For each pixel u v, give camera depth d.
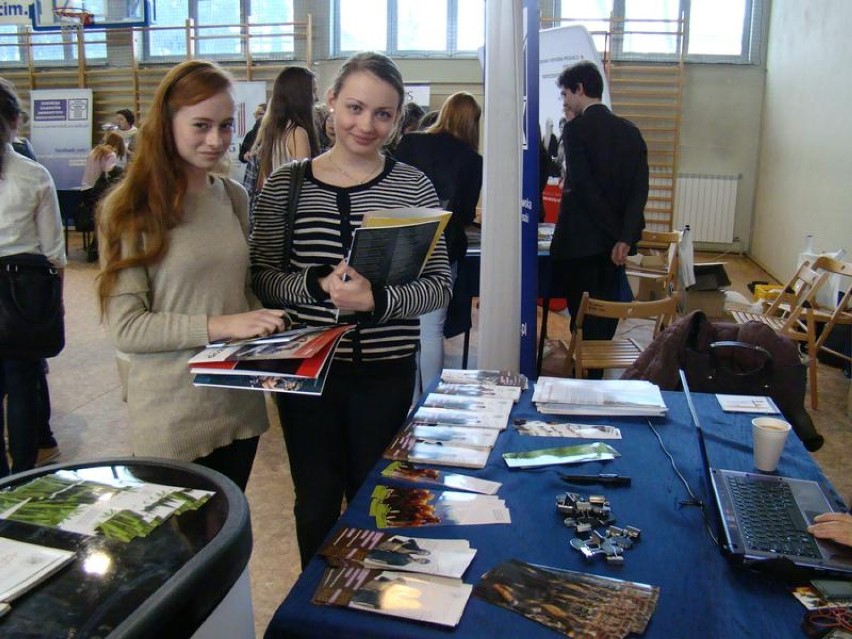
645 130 8.07
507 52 2.23
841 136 5.17
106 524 0.87
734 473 1.35
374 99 1.46
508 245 2.36
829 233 5.36
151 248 1.25
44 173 2.22
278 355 1.19
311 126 2.92
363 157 1.57
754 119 7.89
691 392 1.92
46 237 2.23
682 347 2.18
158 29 8.62
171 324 1.28
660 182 8.12
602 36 7.87
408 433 1.52
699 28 7.86
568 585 1.00
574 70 3.26
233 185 1.46
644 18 7.78
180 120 1.24
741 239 8.12
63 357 4.10
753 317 3.88
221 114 1.26
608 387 1.77
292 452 1.63
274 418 3.26
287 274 1.53
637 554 1.10
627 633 0.91
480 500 1.25
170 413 1.33
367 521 1.18
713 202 8.00
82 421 3.21
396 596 0.96
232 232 1.38
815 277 3.68
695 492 1.30
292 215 1.55
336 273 1.39
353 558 1.05
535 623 0.92
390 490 1.28
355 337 1.55
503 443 1.49
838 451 2.99
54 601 0.73
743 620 0.94
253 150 3.20
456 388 1.80
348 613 0.94
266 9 8.47
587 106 3.28
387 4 8.26
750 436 1.57
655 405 1.66
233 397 1.39
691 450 1.49
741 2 7.73
